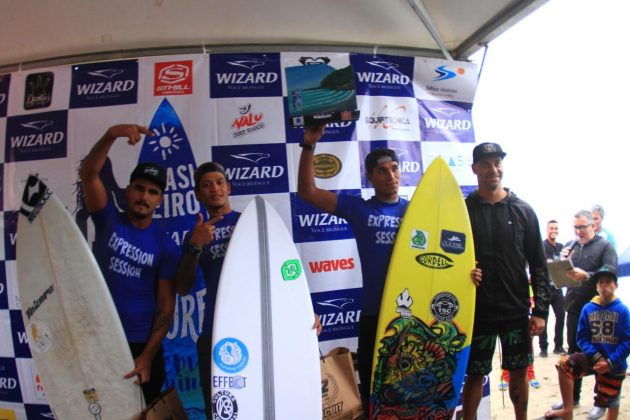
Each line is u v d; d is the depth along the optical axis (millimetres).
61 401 1799
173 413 1750
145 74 2424
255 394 1789
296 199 2418
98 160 1814
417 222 2027
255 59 2465
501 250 1964
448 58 2635
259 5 2281
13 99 2451
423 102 2592
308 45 2555
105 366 1792
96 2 2189
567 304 3100
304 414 1815
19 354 2357
